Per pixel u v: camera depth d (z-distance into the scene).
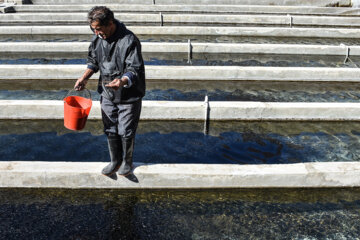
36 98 6.62
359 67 8.67
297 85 7.55
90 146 4.93
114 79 3.04
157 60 8.86
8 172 3.79
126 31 2.98
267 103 5.84
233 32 11.52
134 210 3.66
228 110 5.71
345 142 5.24
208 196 3.88
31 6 14.30
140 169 3.88
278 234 3.38
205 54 9.39
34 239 3.25
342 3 14.90
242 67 7.71
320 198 3.88
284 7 14.41
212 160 4.66
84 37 11.21
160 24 12.93
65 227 3.41
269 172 3.92
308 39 11.45
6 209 3.61
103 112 3.28
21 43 9.28
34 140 5.06
